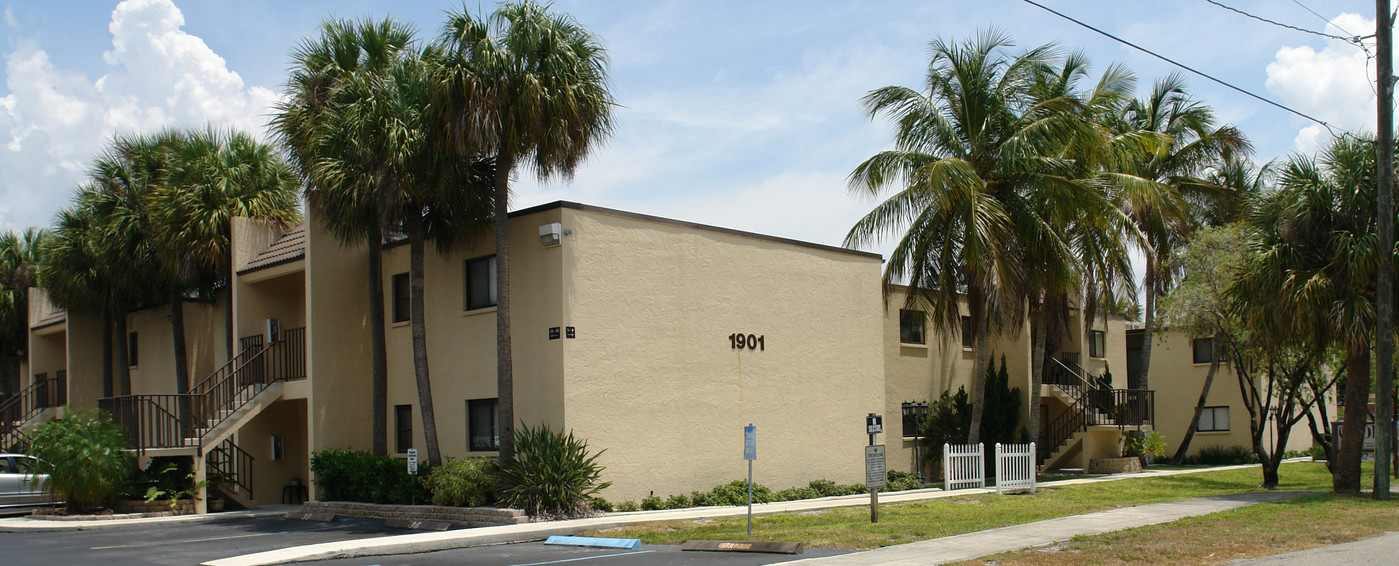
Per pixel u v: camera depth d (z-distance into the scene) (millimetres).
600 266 18969
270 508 22641
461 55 17688
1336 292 18719
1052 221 23812
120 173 26766
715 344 20797
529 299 18984
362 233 19875
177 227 23688
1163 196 27984
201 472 21422
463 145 17484
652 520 16438
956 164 21922
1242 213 23219
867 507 18156
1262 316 19109
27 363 38438
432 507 18062
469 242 20453
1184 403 36656
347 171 19094
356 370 22203
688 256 20562
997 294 22750
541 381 18531
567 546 14344
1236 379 35250
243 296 23406
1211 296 21781
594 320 18719
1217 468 29781
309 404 21422
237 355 22500
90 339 30766
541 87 17406
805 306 22891
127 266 25984
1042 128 22953
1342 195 18781
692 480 19984
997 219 22719
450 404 20500
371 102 18750
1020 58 24359
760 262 22016
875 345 24609
